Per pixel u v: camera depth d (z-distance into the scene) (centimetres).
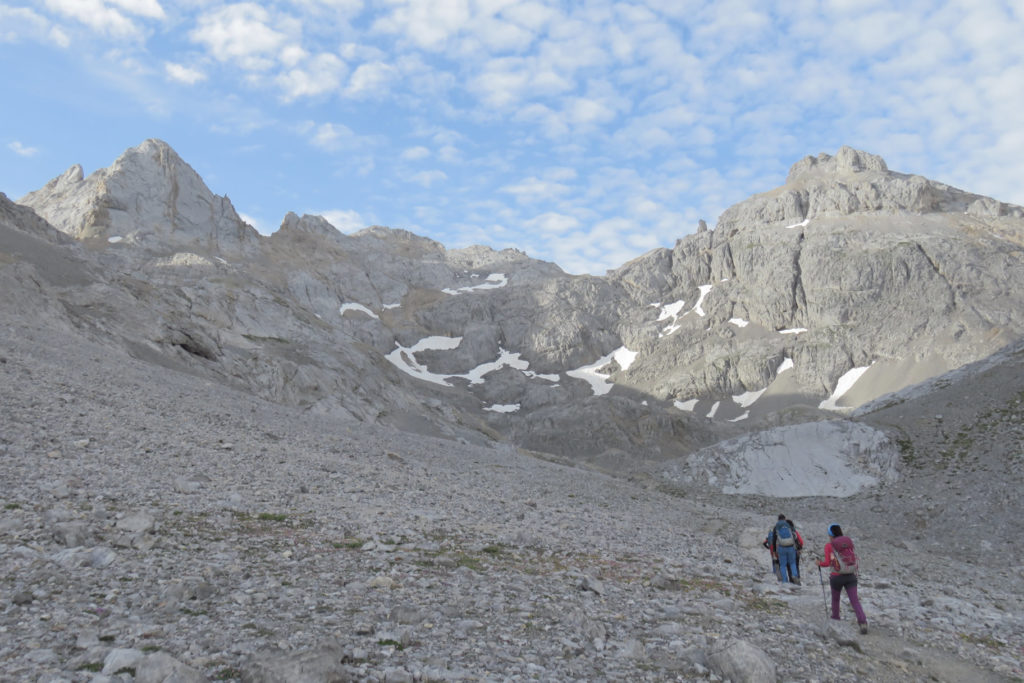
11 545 1100
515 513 2558
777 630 1270
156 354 6962
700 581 1730
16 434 2042
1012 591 2961
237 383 7894
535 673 827
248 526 1521
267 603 995
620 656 957
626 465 17625
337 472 2750
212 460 2384
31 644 730
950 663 1220
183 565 1134
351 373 12706
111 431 2466
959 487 5803
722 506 6656
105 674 661
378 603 1064
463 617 1053
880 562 3072
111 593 941
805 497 6650
